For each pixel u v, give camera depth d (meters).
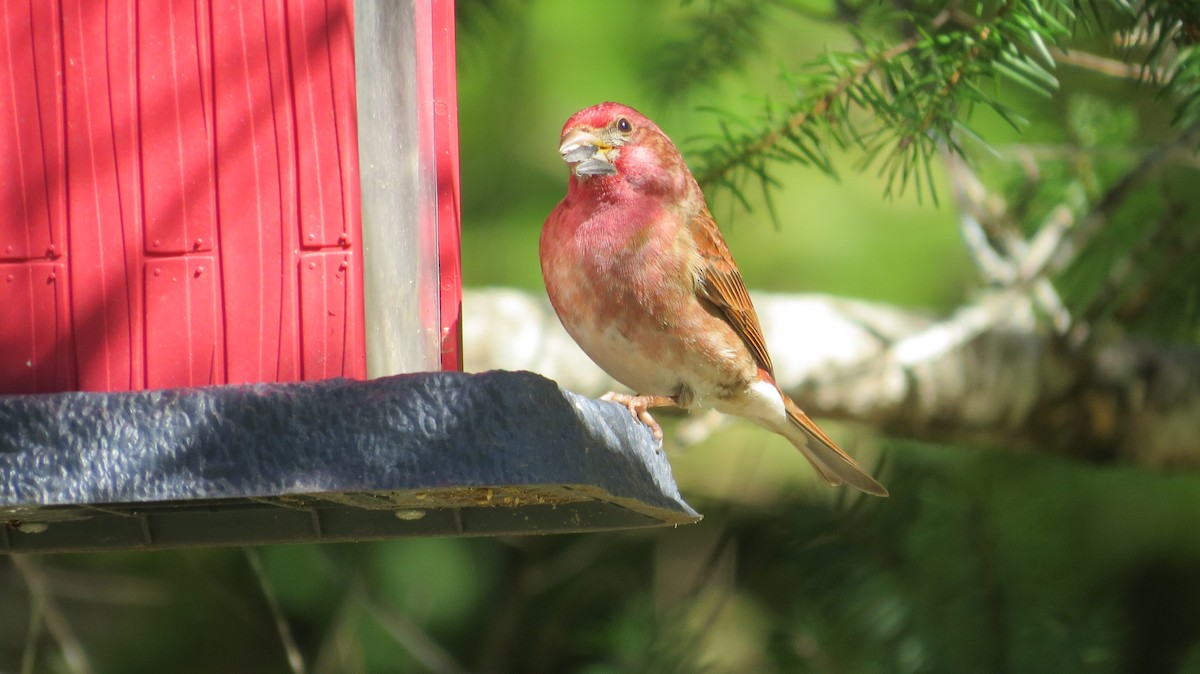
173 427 5.96
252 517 7.39
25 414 6.02
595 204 8.57
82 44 6.71
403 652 12.12
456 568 12.34
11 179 6.72
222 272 6.62
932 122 8.39
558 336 12.20
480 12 11.99
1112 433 12.05
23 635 11.84
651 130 8.70
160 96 6.68
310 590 12.05
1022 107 11.29
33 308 6.70
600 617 11.51
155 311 6.65
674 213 8.69
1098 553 12.31
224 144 6.64
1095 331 11.80
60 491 5.98
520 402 5.79
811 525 10.40
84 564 12.09
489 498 6.70
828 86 8.78
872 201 14.30
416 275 7.23
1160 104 10.84
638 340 8.62
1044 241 10.89
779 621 10.57
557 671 11.55
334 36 6.61
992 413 12.01
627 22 14.38
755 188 13.94
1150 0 8.20
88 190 6.70
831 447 9.66
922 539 10.32
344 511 7.45
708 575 10.71
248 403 5.95
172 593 12.09
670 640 10.53
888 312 12.59
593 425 6.25
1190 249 10.93
